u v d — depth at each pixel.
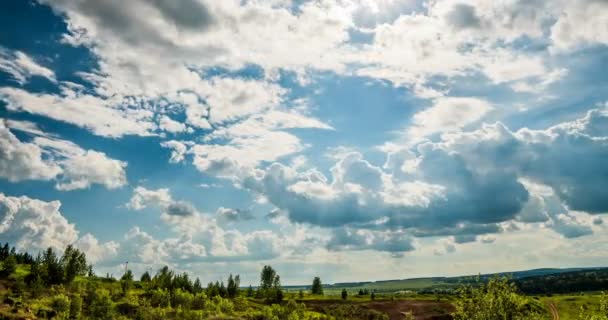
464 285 44.69
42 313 126.81
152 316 144.12
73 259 189.25
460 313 43.38
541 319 40.66
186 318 148.12
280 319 162.12
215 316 156.75
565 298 197.75
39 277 161.88
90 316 133.12
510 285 42.50
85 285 180.50
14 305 130.12
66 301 135.12
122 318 135.62
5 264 179.50
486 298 41.97
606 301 47.31
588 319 47.72
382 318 180.00
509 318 40.97
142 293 189.00
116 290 182.12
